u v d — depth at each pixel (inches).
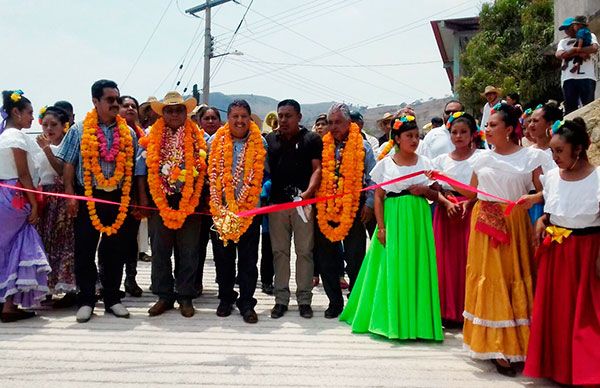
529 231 150.2
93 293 192.1
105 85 190.5
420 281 171.9
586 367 123.6
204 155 201.3
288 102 197.6
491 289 144.9
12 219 184.5
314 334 176.7
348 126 201.6
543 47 538.0
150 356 152.5
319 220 195.5
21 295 188.9
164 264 199.6
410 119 178.2
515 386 133.8
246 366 145.3
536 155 148.5
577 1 374.0
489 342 142.9
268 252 237.5
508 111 149.4
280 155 202.2
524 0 584.1
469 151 189.6
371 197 199.5
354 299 189.8
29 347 159.0
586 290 129.2
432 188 184.4
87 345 161.6
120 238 194.5
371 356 154.7
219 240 197.3
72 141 190.2
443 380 137.0
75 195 192.7
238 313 202.7
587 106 251.4
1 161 185.2
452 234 185.2
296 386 132.2
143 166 197.8
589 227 130.6
